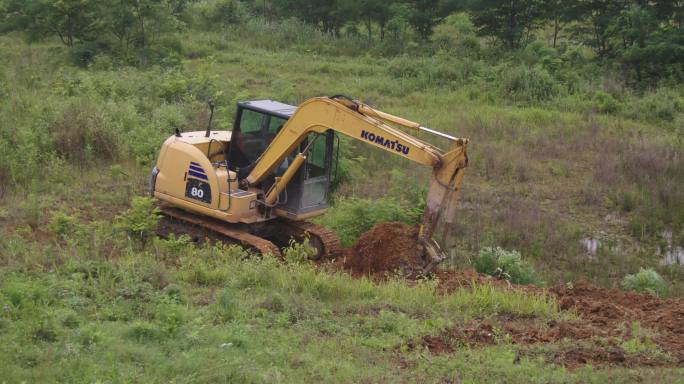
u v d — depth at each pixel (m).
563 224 16.59
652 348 9.34
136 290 10.20
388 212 14.85
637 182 19.06
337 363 8.37
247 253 12.97
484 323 10.09
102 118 18.89
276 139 13.09
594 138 22.48
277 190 13.35
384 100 26.25
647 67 29.86
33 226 13.96
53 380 7.27
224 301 9.97
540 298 11.12
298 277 11.31
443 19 37.09
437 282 11.90
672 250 15.67
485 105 26.06
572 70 29.58
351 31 37.28
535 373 8.38
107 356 7.77
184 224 13.95
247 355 8.36
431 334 9.56
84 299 9.84
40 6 31.89
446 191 11.99
